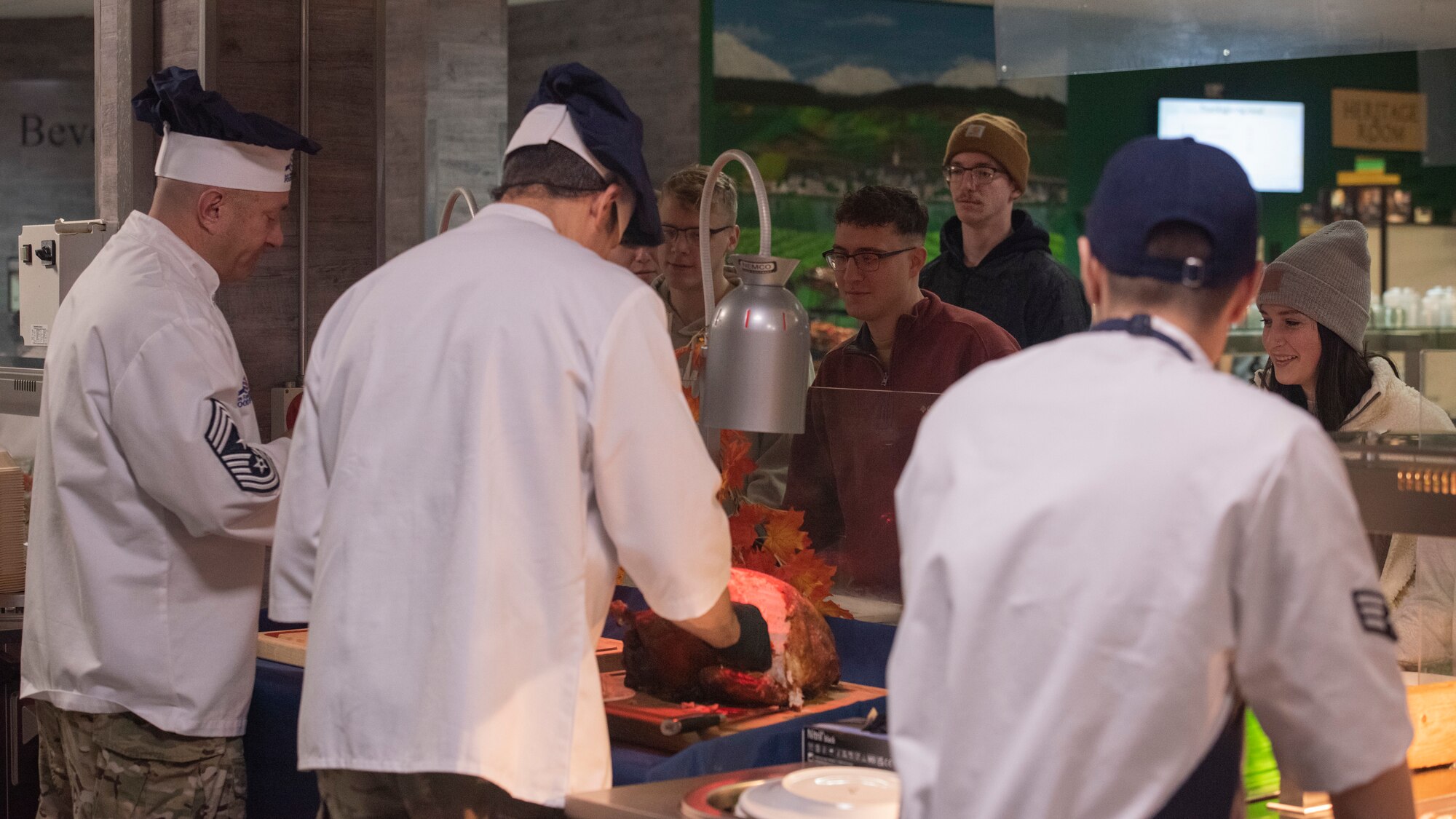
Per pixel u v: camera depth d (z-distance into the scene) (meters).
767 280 1.96
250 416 2.28
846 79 7.75
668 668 1.92
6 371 3.50
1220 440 1.06
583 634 1.61
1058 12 2.74
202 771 2.24
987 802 1.07
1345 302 2.61
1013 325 3.55
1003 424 1.14
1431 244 8.18
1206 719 1.07
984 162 3.55
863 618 2.17
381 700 1.58
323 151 3.31
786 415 1.94
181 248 2.30
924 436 1.20
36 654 2.32
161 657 2.20
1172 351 1.15
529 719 1.60
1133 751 1.05
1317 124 8.10
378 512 1.61
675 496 1.63
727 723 1.84
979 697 1.08
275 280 3.27
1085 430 1.10
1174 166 1.18
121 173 3.19
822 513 2.20
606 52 7.73
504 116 3.55
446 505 1.59
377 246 3.39
